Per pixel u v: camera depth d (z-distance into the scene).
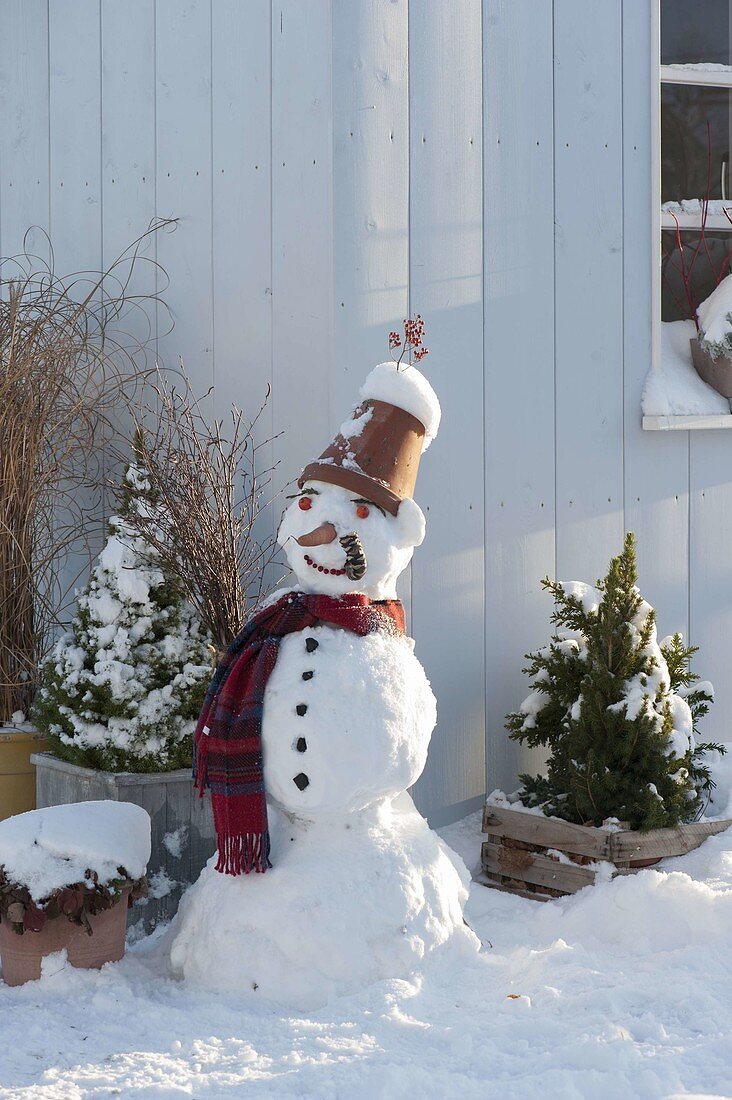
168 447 4.83
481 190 5.05
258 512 4.86
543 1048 3.12
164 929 4.30
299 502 3.70
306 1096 2.89
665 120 5.73
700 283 5.87
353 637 3.65
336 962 3.48
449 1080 2.90
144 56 5.65
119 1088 2.94
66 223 6.12
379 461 3.72
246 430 5.16
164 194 5.57
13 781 5.13
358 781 3.54
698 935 3.88
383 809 3.74
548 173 5.22
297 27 4.86
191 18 5.39
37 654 5.37
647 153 5.46
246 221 5.15
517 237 5.15
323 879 3.55
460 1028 3.22
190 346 5.46
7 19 6.34
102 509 5.76
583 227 5.32
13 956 3.67
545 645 5.27
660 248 5.50
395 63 4.82
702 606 5.66
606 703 4.61
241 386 5.20
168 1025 3.36
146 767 4.39
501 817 4.75
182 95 5.45
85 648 4.54
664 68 5.62
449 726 5.05
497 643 5.16
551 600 5.27
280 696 3.56
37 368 5.38
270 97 5.01
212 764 3.61
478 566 5.11
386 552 3.67
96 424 5.51
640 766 4.55
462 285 5.02
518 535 5.20
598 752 4.58
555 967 3.67
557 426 5.29
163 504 4.62
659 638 5.57
